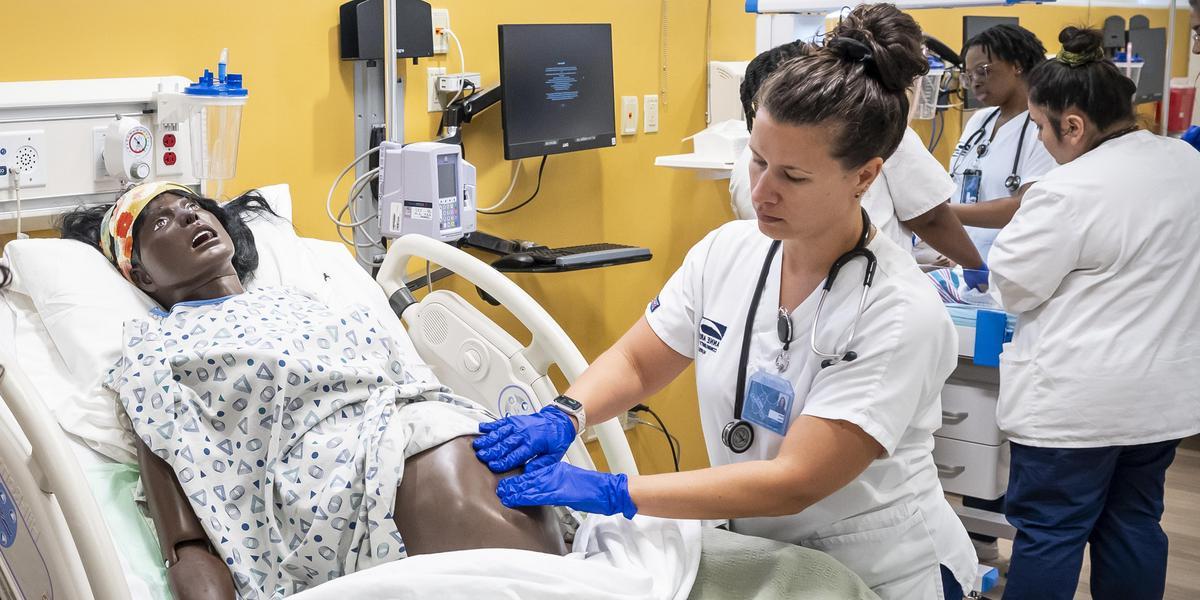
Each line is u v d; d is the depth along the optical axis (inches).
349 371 56.6
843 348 47.7
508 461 50.3
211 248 62.4
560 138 102.6
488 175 102.6
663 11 118.7
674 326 56.6
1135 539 85.3
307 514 52.1
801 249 49.8
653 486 46.6
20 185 65.3
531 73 98.3
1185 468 141.7
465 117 95.6
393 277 74.3
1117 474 85.4
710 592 48.7
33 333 61.3
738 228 55.4
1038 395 82.3
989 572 99.7
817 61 43.9
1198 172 80.9
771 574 48.6
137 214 61.6
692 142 126.1
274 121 83.1
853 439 46.5
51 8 68.7
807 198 45.1
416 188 81.8
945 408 96.8
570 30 102.1
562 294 112.7
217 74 78.4
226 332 57.4
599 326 117.8
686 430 130.7
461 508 49.3
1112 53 98.4
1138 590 86.0
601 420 55.6
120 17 72.4
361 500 51.5
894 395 46.6
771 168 44.9
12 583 50.7
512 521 48.8
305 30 84.1
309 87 85.2
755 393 51.3
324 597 42.1
